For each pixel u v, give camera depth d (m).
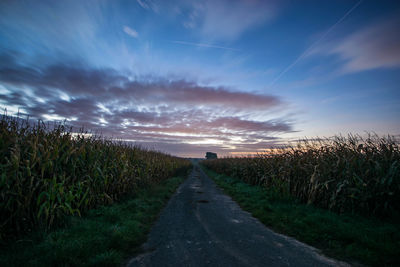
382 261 3.47
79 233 4.44
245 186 13.89
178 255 3.84
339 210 6.60
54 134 5.89
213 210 7.66
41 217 4.47
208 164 45.81
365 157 6.59
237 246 4.27
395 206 6.01
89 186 6.31
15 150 4.22
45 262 3.23
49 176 5.10
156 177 15.39
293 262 3.56
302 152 9.54
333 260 3.64
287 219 5.90
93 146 7.57
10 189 4.11
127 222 5.40
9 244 3.88
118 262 3.44
